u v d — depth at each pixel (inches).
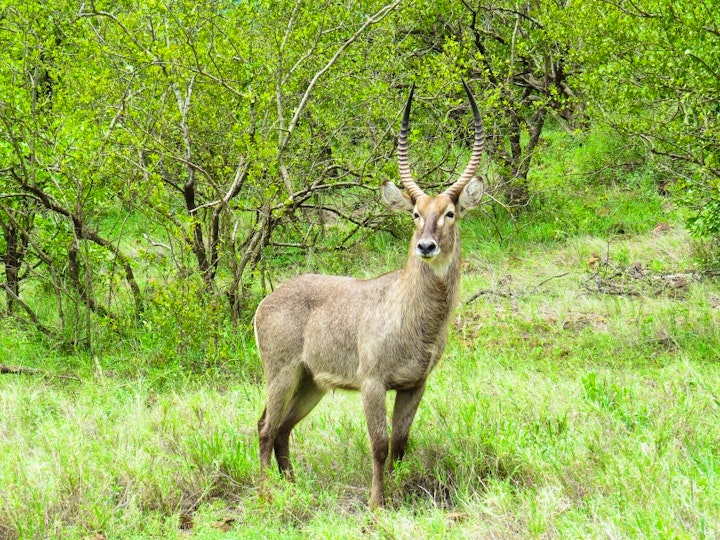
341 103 554.6
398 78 585.9
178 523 282.8
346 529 263.1
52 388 431.2
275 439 325.7
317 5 517.3
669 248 613.6
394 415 306.0
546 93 707.4
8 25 546.6
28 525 269.3
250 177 471.5
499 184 660.1
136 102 514.9
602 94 551.5
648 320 482.6
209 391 418.0
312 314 315.0
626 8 462.3
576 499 268.5
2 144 496.7
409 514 277.7
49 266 515.5
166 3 483.8
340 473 320.2
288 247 638.5
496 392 368.8
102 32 529.7
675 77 453.1
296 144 546.6
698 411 324.2
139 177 490.3
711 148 472.7
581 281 569.3
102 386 421.4
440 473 306.8
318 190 561.3
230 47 495.8
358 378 301.6
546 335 493.7
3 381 430.0
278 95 487.5
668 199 690.8
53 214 528.7
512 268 624.1
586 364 437.4
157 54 484.1
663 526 223.5
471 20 698.2
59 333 496.4
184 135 489.7
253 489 308.3
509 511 261.0
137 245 669.9
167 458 323.0
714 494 243.0
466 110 675.4
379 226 636.1
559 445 298.2
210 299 478.9
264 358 324.2
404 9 560.4
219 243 517.0
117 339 492.4
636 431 308.5
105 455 316.2
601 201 713.0
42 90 591.8
